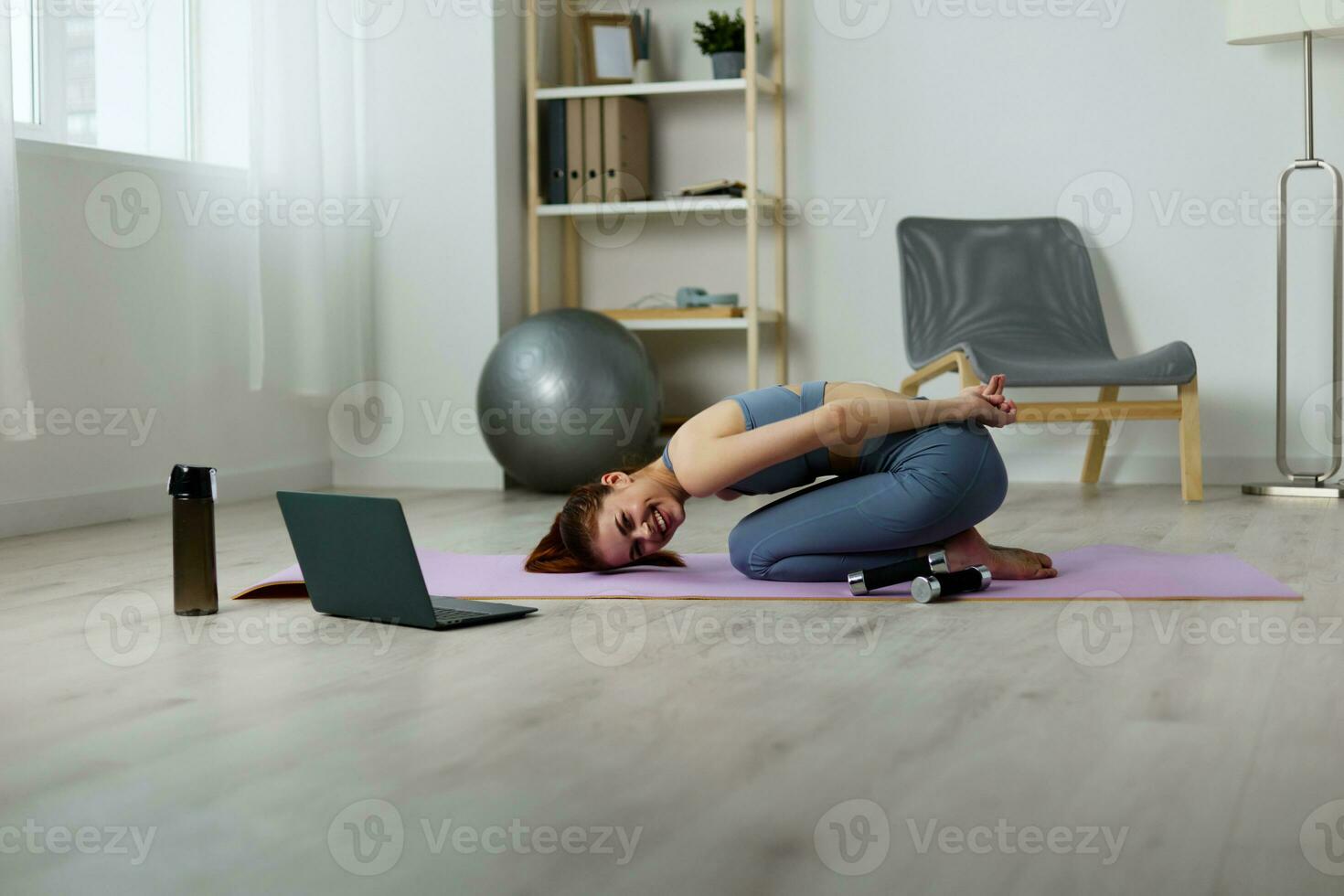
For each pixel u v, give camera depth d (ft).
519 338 12.68
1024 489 12.98
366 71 13.97
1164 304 13.46
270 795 3.98
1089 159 13.57
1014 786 3.95
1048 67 13.64
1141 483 13.52
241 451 12.80
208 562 6.86
